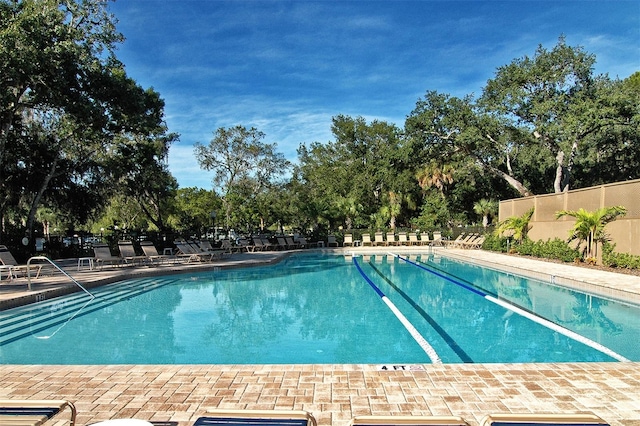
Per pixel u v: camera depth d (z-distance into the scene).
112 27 16.94
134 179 24.61
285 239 25.86
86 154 21.39
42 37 14.53
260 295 10.68
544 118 25.41
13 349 6.12
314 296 10.50
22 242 18.91
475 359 5.51
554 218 16.91
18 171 19.92
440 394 3.64
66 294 10.14
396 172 33.94
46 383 4.00
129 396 3.69
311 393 3.69
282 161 32.47
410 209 35.38
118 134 19.98
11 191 20.14
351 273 14.84
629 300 8.77
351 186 37.72
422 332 6.94
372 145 40.19
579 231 13.92
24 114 19.66
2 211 20.30
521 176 32.91
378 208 34.66
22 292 9.22
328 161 41.75
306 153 43.28
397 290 11.27
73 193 22.55
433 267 16.47
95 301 9.93
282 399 3.57
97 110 16.38
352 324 7.55
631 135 24.19
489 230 28.30
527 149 28.69
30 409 2.28
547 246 16.09
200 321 7.92
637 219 12.04
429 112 27.92
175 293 11.02
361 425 1.96
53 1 15.31
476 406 3.41
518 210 20.25
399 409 3.37
